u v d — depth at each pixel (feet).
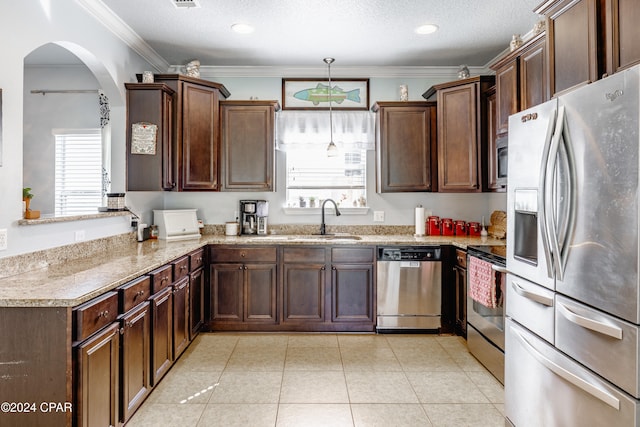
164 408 7.22
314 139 12.98
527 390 5.93
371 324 11.30
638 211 3.91
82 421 5.11
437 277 11.21
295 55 11.96
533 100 8.48
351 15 9.36
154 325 7.45
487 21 9.71
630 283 4.02
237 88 13.20
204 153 11.51
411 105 12.15
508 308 6.59
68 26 8.05
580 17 5.61
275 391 7.91
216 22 9.70
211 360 9.40
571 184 4.85
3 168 6.43
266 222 12.90
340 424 6.76
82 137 13.06
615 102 4.16
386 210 13.29
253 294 11.29
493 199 12.83
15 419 5.07
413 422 6.84
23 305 5.00
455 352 9.95
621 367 4.16
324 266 11.24
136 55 11.04
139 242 10.96
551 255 5.20
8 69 6.54
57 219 7.48
